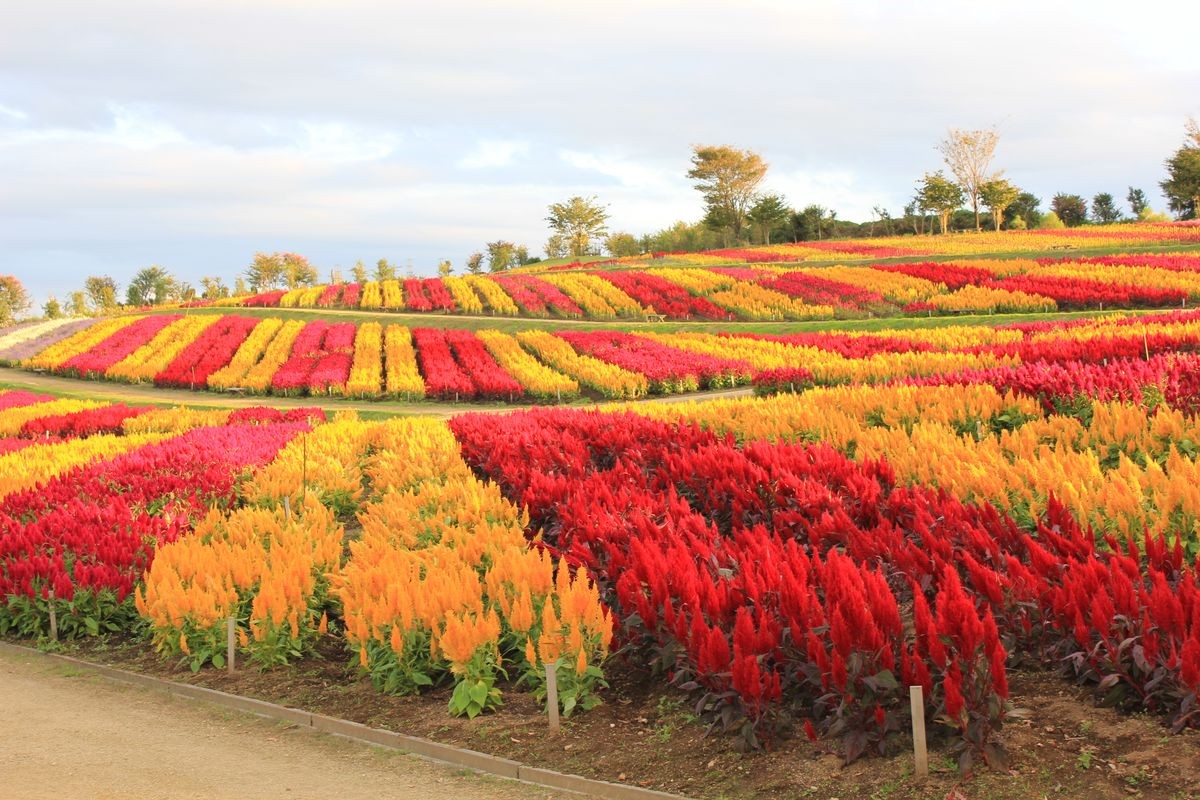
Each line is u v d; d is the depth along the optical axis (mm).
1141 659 5410
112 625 10094
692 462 11422
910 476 10031
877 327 35094
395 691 7582
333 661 8648
